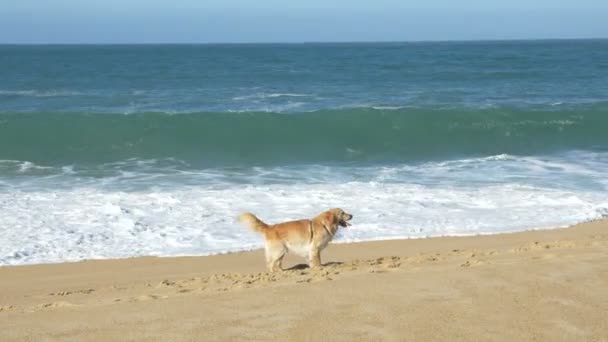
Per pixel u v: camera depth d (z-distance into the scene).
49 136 22.05
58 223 12.59
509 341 5.16
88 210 13.47
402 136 23.88
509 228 12.64
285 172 17.88
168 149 21.25
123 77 51.09
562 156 20.81
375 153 21.56
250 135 23.17
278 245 8.78
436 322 5.55
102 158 19.81
